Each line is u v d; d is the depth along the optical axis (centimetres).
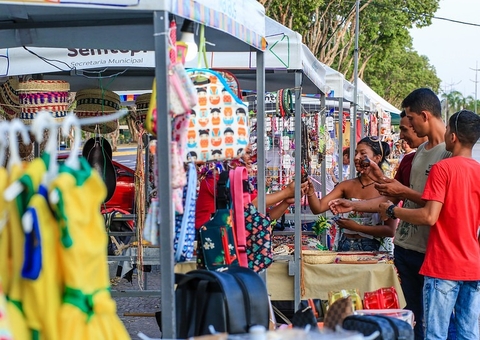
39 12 461
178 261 493
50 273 317
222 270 465
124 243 1043
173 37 432
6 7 450
